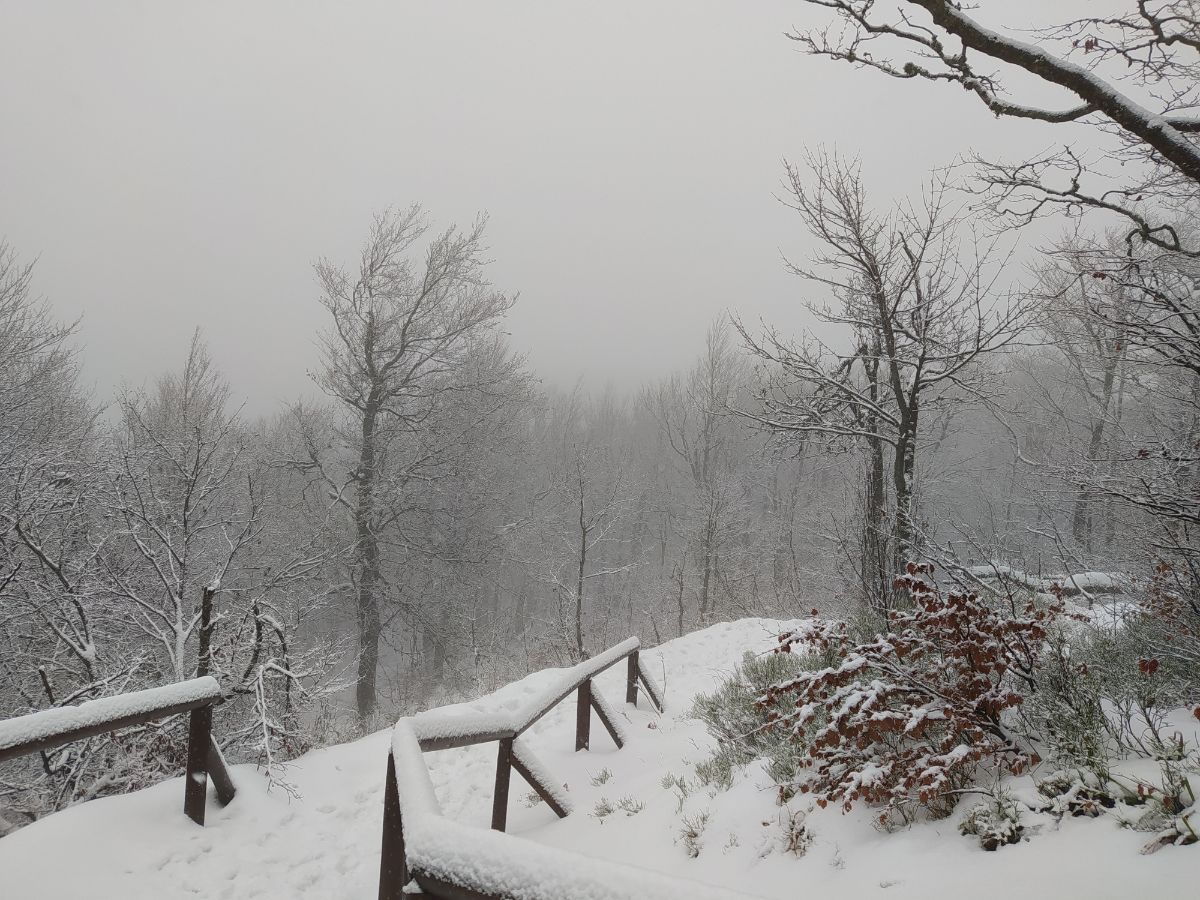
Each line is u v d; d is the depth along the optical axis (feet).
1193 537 17.99
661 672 32.94
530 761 16.34
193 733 14.51
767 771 14.02
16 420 46.60
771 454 43.29
